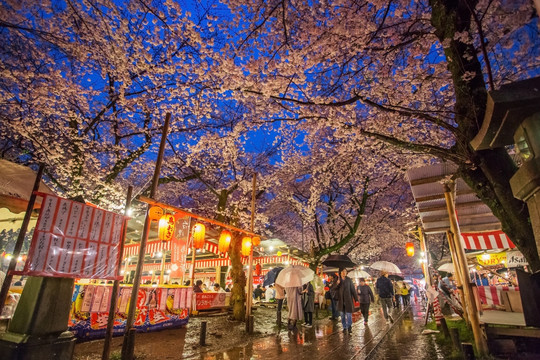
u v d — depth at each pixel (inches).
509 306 409.1
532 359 243.8
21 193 253.8
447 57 225.5
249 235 492.4
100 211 228.2
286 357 295.7
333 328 478.9
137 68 472.7
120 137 567.5
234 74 394.6
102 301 354.9
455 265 391.9
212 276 1091.9
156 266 885.2
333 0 309.0
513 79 257.3
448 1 221.3
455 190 325.1
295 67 355.9
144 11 362.9
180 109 581.3
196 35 378.6
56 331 197.0
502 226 199.6
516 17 174.6
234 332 440.5
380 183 911.0
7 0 278.2
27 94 453.4
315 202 873.5
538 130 121.0
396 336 393.1
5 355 177.5
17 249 180.7
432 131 462.0
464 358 235.1
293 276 436.1
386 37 360.2
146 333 406.3
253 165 896.3
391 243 1170.0
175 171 800.3
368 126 473.7
